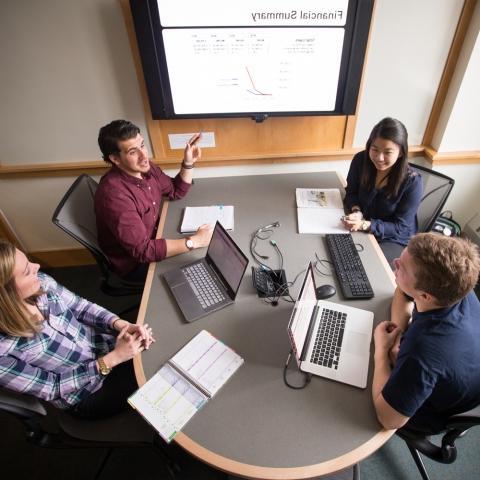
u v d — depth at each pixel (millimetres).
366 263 1479
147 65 1838
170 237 1693
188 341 1207
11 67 1869
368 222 1686
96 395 1248
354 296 1309
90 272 2617
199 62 1870
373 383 1032
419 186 1732
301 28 1798
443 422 1104
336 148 2295
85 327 1369
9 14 1726
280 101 2021
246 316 1276
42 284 1247
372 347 1147
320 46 1852
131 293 1806
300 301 1061
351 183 1925
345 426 967
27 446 1634
